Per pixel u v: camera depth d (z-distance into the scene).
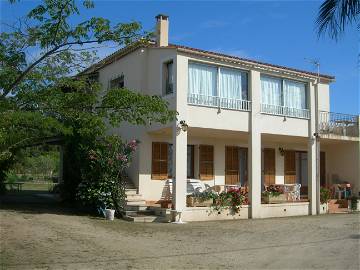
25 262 8.94
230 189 18.14
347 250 10.84
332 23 9.31
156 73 18.45
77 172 18.27
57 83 10.63
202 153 20.14
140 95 11.34
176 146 16.61
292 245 11.55
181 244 11.56
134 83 19.31
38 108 10.11
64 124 10.31
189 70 17.53
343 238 12.79
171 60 17.62
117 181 17.03
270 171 22.39
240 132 18.80
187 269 8.70
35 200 21.59
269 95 19.83
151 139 18.88
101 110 11.06
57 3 9.70
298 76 20.47
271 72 19.61
